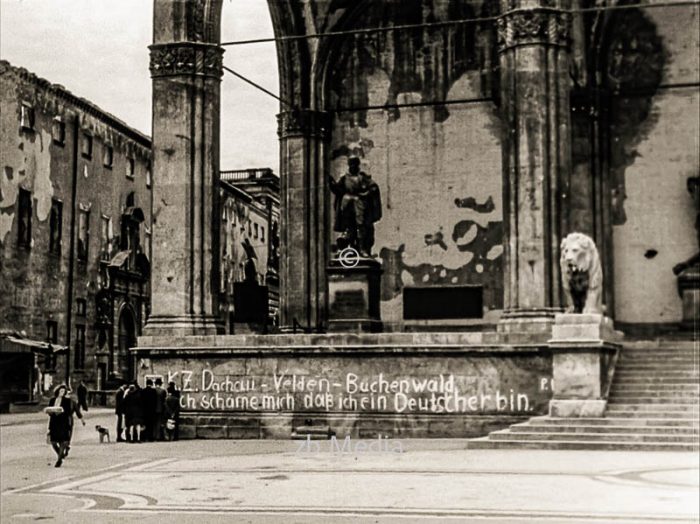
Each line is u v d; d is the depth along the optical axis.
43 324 43.62
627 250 35.41
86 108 47.38
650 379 23.67
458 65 37.12
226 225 54.03
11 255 41.44
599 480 12.71
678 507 10.23
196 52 27.06
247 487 14.36
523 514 10.67
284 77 37.97
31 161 42.59
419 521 10.73
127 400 24.97
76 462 18.83
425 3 37.47
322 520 11.17
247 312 36.62
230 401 25.55
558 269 24.61
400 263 37.16
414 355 24.27
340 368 24.81
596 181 35.12
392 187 37.50
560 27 25.14
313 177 37.91
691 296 34.06
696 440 19.67
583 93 35.12
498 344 23.69
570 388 22.09
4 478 16.12
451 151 37.06
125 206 52.03
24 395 36.62
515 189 24.81
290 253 37.94
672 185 35.28
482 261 36.44
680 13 35.50
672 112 35.44
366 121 37.94
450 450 20.27
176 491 14.11
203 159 27.03
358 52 38.06
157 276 26.80
